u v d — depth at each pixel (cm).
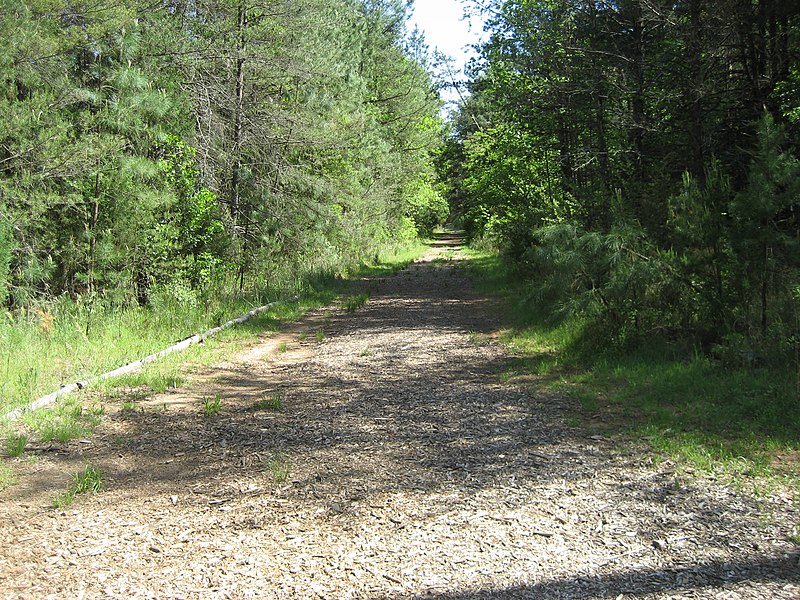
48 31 1159
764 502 452
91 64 1271
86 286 1235
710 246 841
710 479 495
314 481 516
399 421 674
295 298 1680
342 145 2091
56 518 453
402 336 1198
